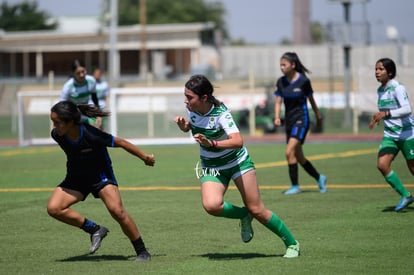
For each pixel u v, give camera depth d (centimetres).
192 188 2612
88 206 2222
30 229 1855
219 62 12488
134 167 3416
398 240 1620
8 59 12694
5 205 2270
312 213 2020
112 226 1894
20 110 5291
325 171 3070
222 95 7419
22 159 3972
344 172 3020
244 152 1427
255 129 6075
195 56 12456
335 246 1571
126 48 12162
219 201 1396
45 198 2431
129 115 6781
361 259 1440
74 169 1432
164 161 3703
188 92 1381
